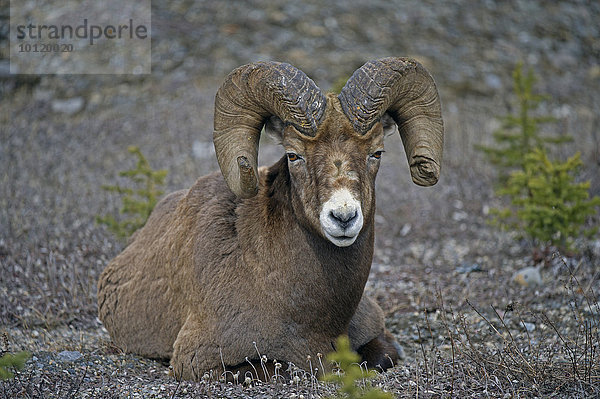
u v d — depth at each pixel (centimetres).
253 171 2103
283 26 7794
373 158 2144
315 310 2231
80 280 3322
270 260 2247
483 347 2481
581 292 3145
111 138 5850
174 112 6294
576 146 5466
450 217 4566
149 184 3762
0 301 3148
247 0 8206
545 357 2377
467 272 3688
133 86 6812
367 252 2252
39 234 4000
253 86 2148
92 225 4134
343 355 1695
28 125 6062
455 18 8219
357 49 7500
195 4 8069
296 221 2205
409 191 4934
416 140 2272
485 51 7706
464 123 6203
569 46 7912
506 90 7081
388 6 8325
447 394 2022
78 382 2195
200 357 2294
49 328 2959
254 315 2258
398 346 2630
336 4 8219
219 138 2217
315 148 2062
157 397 2084
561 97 6906
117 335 2731
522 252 3906
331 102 2080
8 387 2080
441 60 7475
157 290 2572
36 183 4884
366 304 2598
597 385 2033
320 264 2198
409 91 2231
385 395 1590
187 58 7250
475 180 5034
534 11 8444
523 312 2972
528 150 4306
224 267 2325
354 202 1967
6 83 6819
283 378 2186
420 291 3397
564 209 3559
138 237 2839
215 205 2430
